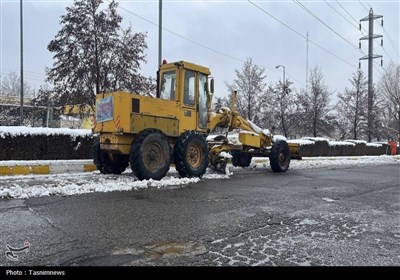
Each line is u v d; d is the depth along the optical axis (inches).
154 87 569.6
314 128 970.1
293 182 372.2
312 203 258.5
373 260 143.9
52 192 264.4
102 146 350.0
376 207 251.4
